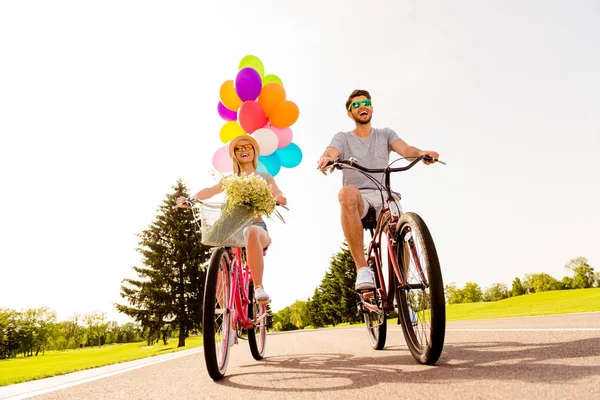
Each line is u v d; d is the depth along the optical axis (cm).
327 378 215
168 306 2797
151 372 345
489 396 141
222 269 278
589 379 148
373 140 342
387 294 271
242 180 292
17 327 7694
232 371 290
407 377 191
